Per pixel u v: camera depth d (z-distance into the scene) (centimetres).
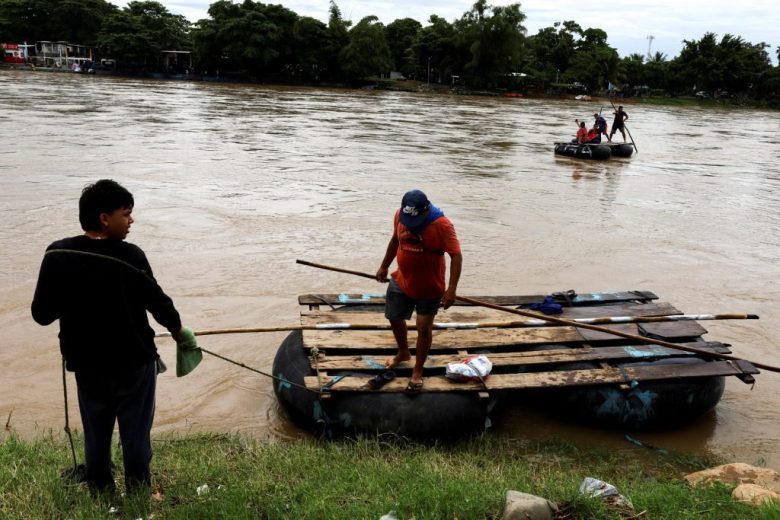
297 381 596
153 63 9219
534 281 1044
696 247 1321
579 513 403
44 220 1244
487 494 421
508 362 621
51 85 5894
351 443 561
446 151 2672
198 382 680
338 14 9419
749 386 736
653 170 2462
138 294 365
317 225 1325
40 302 351
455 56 9650
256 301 899
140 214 1348
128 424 384
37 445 496
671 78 10950
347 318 673
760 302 1001
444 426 567
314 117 4069
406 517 392
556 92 9862
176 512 389
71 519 374
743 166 2755
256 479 446
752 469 518
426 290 545
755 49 11300
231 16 8700
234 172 1905
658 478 538
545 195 1792
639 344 670
